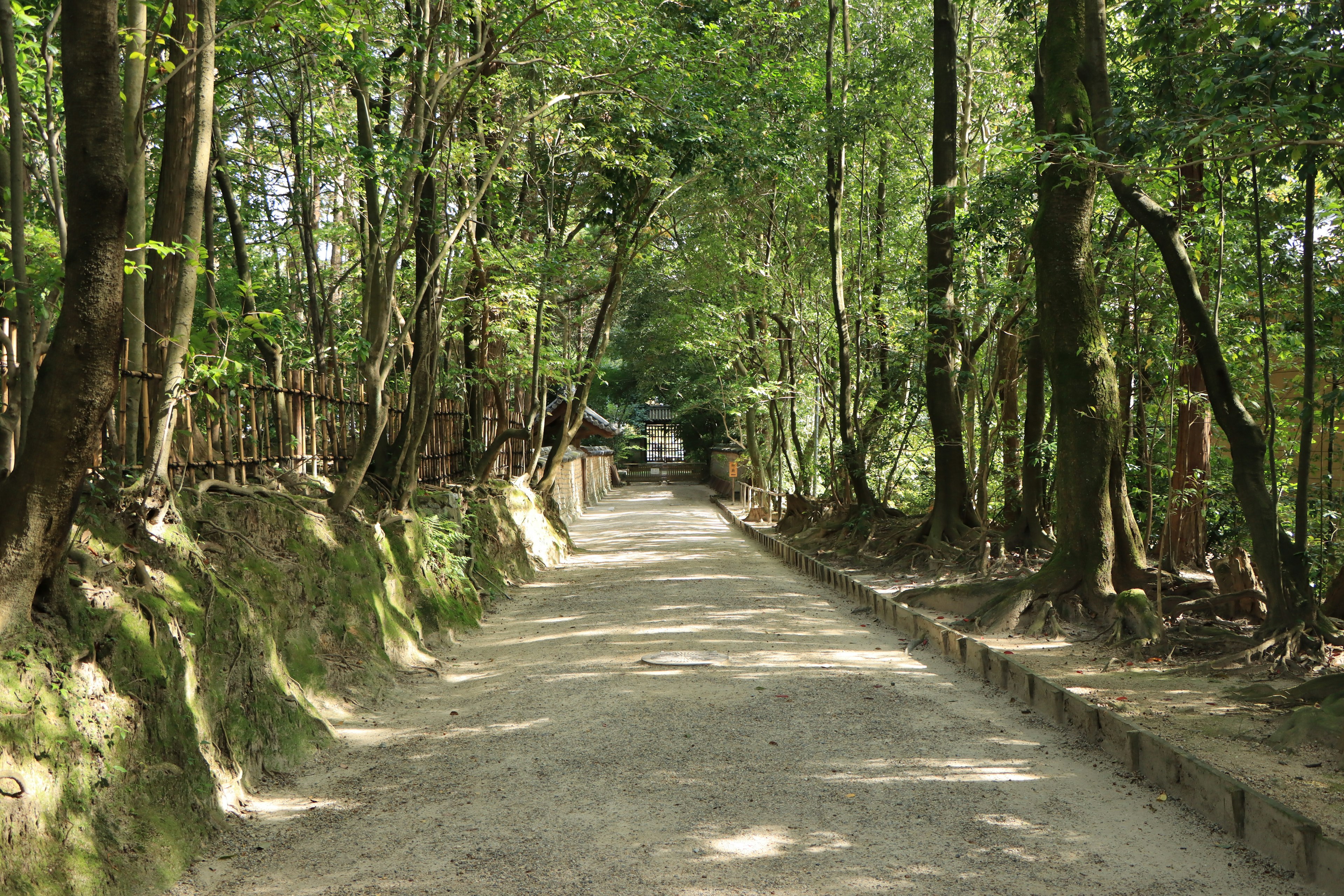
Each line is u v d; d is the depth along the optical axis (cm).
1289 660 687
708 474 4847
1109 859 405
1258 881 383
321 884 394
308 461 874
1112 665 748
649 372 3759
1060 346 929
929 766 530
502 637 979
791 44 1753
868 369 1839
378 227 940
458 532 1140
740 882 386
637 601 1185
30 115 566
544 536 1681
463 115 1165
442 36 895
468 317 1415
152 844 398
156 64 520
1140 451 1128
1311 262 692
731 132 1301
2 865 331
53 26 453
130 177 518
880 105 1584
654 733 594
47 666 387
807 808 467
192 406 652
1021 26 1248
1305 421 713
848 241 1866
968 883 383
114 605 445
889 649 876
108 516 494
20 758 356
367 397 830
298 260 1270
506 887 386
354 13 750
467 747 580
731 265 1958
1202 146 643
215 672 512
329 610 714
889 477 1705
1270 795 446
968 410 1396
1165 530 841
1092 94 866
